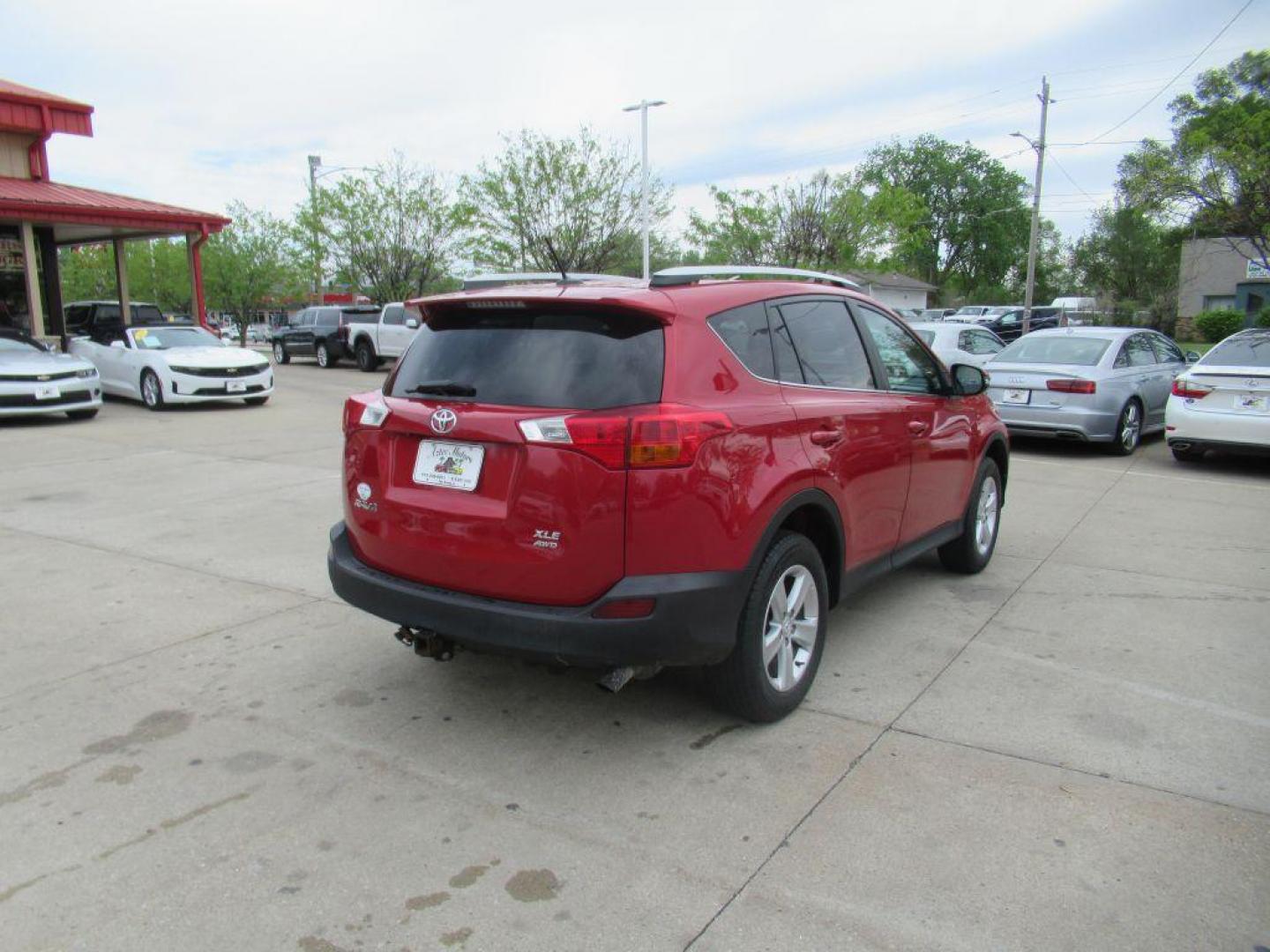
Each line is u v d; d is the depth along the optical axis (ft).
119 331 51.72
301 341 86.58
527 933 8.04
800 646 12.34
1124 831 9.47
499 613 10.22
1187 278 140.26
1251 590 17.56
